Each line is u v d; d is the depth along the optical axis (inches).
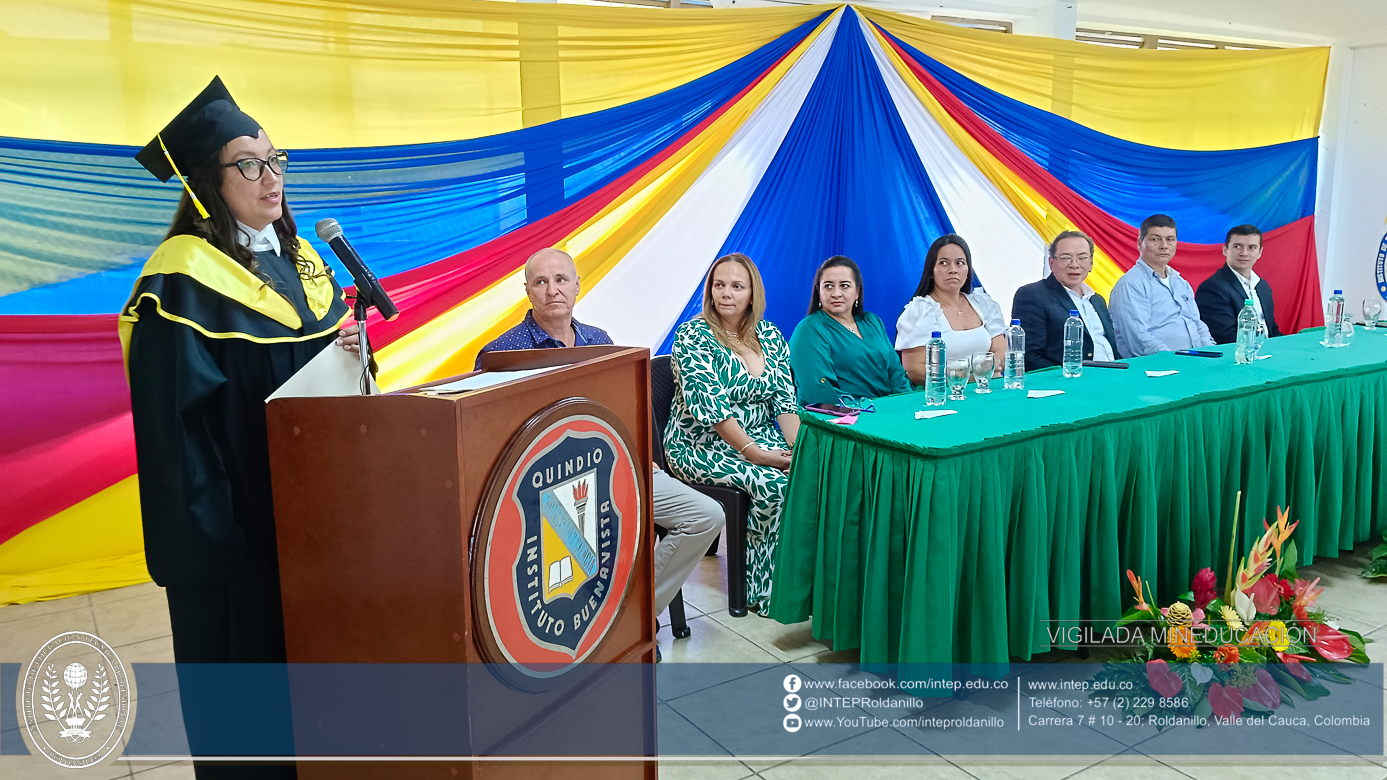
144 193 124.6
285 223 64.7
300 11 132.3
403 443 44.9
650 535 60.5
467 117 149.7
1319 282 269.1
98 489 127.5
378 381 145.9
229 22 127.3
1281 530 106.6
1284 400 119.8
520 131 155.1
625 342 175.5
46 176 118.0
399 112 143.2
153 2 121.6
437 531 44.9
